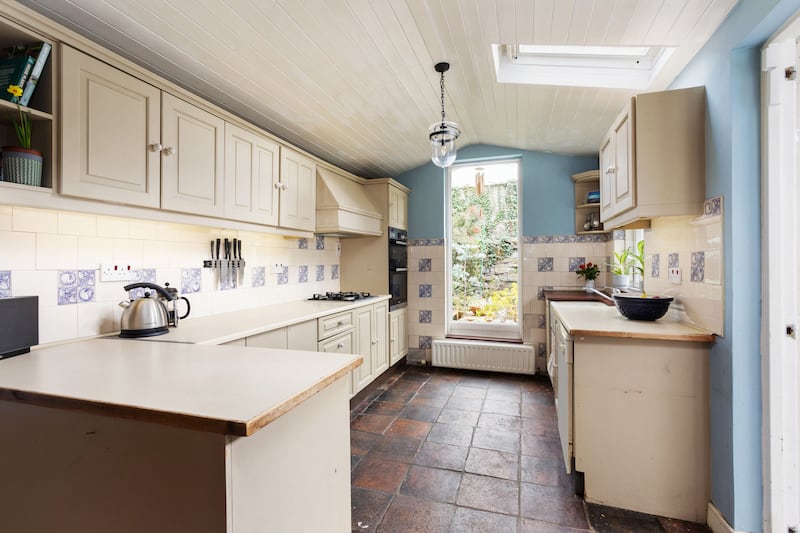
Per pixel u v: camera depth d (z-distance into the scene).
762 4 1.34
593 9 1.66
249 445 0.90
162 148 1.75
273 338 2.18
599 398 1.87
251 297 2.80
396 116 3.03
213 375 1.15
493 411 2.99
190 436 0.87
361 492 1.97
